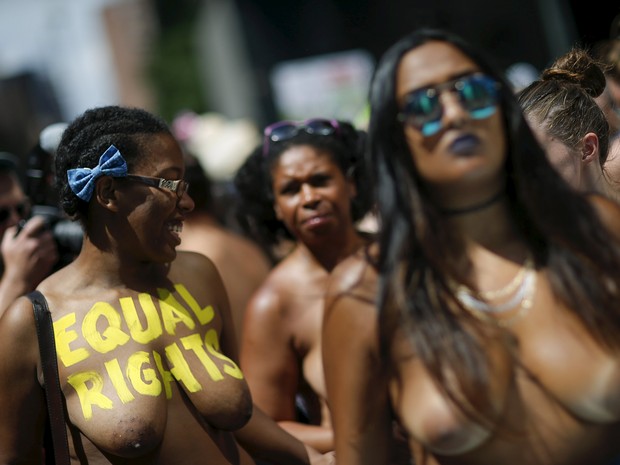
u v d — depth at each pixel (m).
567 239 2.12
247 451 3.00
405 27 12.05
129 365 2.55
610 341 2.05
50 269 3.43
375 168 2.12
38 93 17.94
